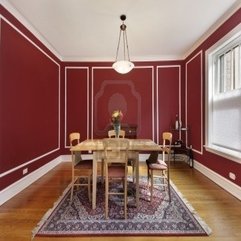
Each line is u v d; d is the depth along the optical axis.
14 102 3.23
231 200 2.93
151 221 2.35
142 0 2.92
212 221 2.35
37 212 2.58
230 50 3.48
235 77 3.32
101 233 2.12
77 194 3.19
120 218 2.42
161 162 3.18
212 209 2.65
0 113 2.87
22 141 3.47
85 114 5.55
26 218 2.43
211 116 4.02
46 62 4.49
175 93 5.49
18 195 3.15
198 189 3.36
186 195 3.11
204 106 4.23
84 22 3.55
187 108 5.26
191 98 4.98
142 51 5.10
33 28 3.78
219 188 3.41
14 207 2.73
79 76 5.54
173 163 5.15
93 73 5.54
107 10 3.17
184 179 3.88
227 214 2.51
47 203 2.85
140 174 4.21
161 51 5.13
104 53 5.19
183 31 3.93
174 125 5.47
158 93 5.51
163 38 4.27
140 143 3.27
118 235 2.09
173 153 5.35
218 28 3.60
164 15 3.33
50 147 4.76
